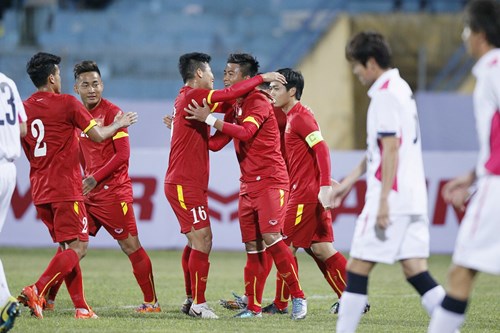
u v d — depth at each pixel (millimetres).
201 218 23922
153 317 23828
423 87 61344
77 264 23219
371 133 17234
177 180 23875
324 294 31047
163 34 72062
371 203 17234
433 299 17406
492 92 15281
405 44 65875
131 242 25172
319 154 23812
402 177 17125
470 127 55469
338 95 63594
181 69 23984
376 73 17562
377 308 27125
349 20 65000
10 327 18750
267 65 65688
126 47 65625
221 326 21812
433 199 46750
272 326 22047
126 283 33344
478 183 15836
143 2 76938
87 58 63344
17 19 67312
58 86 23469
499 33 15797
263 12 76125
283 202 23922
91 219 25250
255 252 24391
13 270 36875
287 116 24828
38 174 22984
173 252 45969
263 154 23812
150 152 46344
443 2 70812
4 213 20438
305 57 64750
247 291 24484
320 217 24938
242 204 24344
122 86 63188
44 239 46281
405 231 17250
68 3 74062
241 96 23719
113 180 24859
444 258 45250
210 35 72438
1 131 19922
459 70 65250
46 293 23172
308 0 76875
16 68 59250
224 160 46594
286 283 24062
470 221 15555
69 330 20469
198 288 23891
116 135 24375
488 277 37844
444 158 46906
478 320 24672
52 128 22719
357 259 17406
